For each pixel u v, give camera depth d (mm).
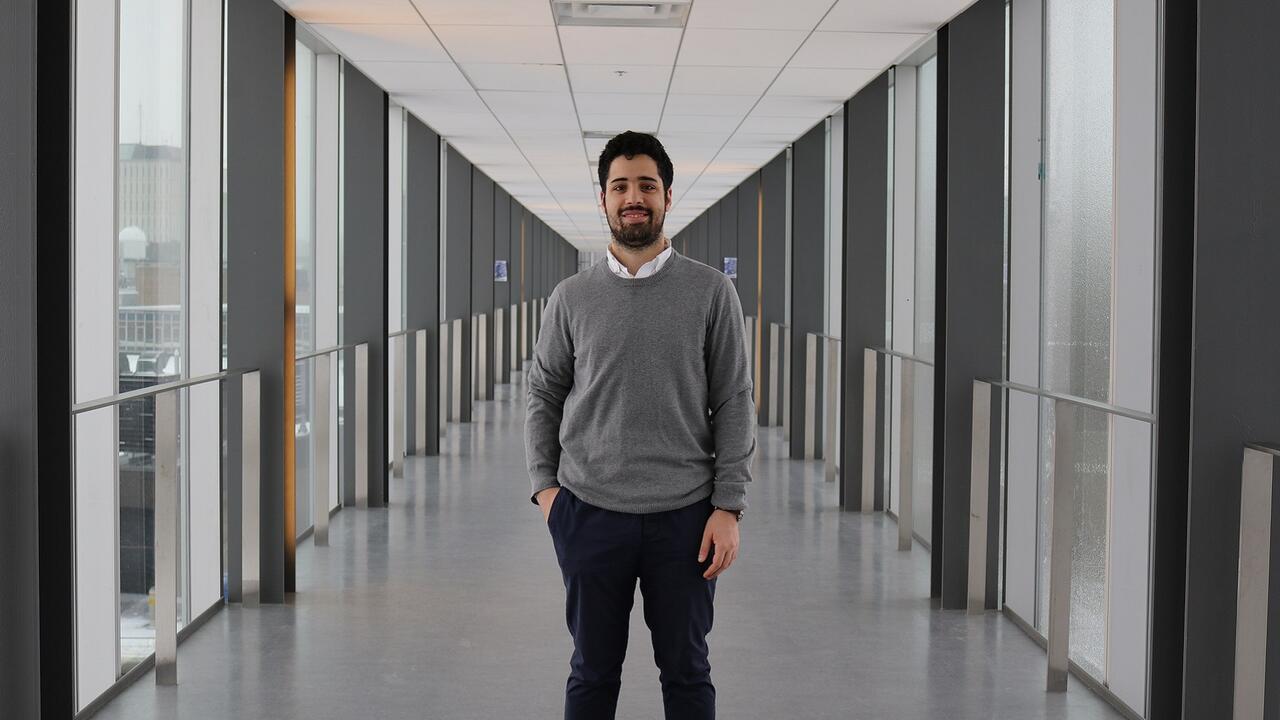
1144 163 3693
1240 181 2926
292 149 5262
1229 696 3012
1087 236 4238
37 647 3023
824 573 5703
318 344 7176
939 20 5336
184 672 4082
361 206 7602
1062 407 3922
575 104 8141
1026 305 4902
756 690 3930
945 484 5086
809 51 6215
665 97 7793
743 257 13641
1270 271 2936
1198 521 2979
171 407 3887
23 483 3000
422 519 7016
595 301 2518
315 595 5199
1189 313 3078
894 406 7289
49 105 3023
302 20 5555
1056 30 4570
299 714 3646
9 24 2951
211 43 5023
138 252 4281
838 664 4242
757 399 12281
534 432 2629
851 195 7438
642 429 2467
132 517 4191
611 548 2463
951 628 4762
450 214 12000
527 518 7051
